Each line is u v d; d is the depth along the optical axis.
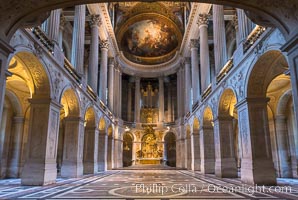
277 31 7.96
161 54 34.00
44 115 10.16
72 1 6.28
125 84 36.03
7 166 14.59
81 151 14.91
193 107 22.53
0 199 6.54
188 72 27.36
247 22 11.19
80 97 14.66
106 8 21.97
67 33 24.95
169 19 31.23
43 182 9.73
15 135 14.93
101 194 7.49
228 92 13.49
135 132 32.06
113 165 26.50
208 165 17.83
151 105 35.25
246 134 10.50
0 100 6.06
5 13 5.97
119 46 31.81
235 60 12.03
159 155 31.38
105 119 21.98
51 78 10.38
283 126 15.12
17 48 7.77
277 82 13.43
